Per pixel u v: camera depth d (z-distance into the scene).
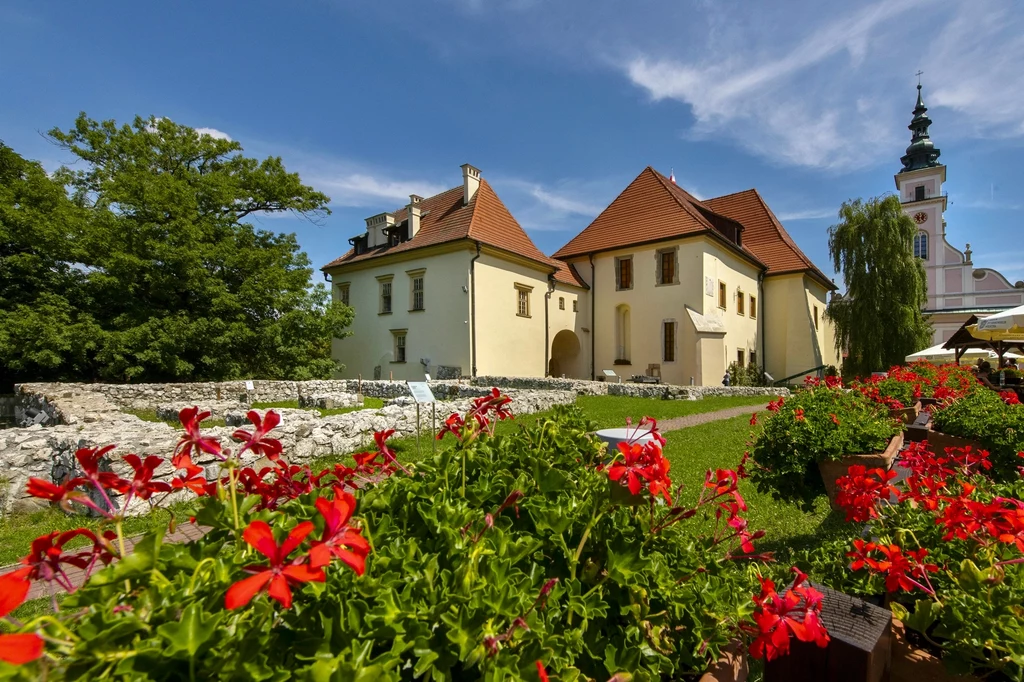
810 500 3.79
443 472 1.87
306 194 25.44
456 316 21.61
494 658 1.04
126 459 1.24
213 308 20.19
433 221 24.84
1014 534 1.64
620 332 26.44
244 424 9.63
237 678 0.87
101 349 17.62
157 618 0.89
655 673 1.34
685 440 9.15
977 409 4.32
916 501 2.24
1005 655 1.43
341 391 19.42
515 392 14.37
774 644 1.27
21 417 14.58
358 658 0.92
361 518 1.40
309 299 22.84
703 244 22.89
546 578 1.57
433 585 1.20
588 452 2.48
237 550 1.21
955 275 41.09
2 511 6.00
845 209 25.69
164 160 22.48
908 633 1.82
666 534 1.78
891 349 24.27
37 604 3.61
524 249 24.05
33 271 18.28
